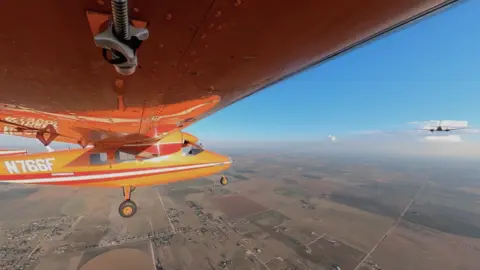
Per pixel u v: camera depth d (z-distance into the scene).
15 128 5.15
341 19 1.27
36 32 1.09
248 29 1.28
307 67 2.24
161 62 1.61
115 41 0.90
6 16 0.95
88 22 0.98
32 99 2.40
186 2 0.96
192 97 2.83
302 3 1.06
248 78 2.35
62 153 9.02
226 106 4.58
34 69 1.57
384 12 1.23
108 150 8.92
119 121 4.05
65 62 1.47
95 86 2.00
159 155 9.49
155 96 2.49
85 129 5.23
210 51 1.52
